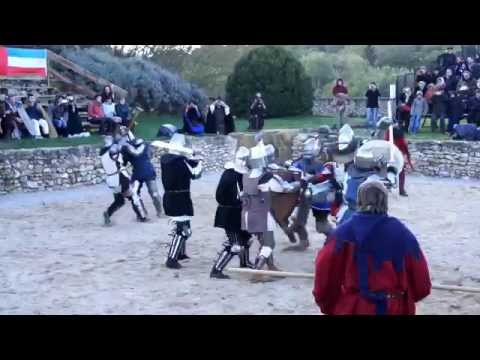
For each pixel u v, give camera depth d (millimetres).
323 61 37219
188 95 29391
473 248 10375
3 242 10898
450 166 19375
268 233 8258
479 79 21719
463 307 7102
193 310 7082
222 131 22328
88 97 23953
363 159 7535
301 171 9219
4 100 19234
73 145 18594
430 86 21969
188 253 10070
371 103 22828
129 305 7285
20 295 7727
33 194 16594
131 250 10289
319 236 11203
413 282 4223
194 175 9086
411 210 13961
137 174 12789
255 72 27016
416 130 21641
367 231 4203
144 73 27969
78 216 13438
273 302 7367
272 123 25219
